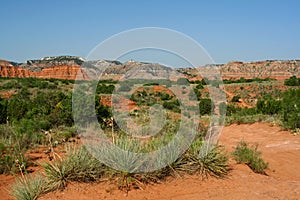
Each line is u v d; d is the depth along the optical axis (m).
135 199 5.68
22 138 10.77
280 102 22.91
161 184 6.35
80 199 5.61
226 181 6.73
